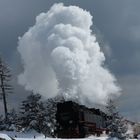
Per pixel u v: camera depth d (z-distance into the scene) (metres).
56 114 64.56
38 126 62.38
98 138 63.91
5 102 77.06
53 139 55.75
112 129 61.97
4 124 64.44
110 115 62.53
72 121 63.19
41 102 64.25
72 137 62.47
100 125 75.94
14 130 63.38
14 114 65.69
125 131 62.22
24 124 62.84
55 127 64.00
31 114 62.66
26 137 56.28
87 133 65.62
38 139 52.31
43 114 63.16
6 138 33.72
